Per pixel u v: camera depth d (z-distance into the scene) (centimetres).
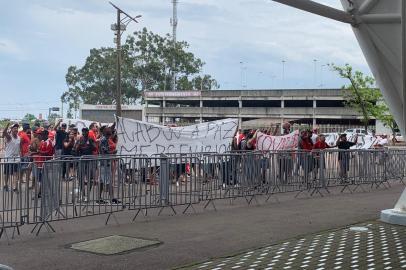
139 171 1001
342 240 781
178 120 8962
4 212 812
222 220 950
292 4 668
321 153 1374
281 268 622
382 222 935
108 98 10106
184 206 1112
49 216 857
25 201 814
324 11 720
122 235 811
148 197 1021
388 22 766
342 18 758
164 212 1041
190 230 853
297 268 623
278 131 1978
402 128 849
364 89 5450
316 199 1259
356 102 5606
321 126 7412
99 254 691
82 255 685
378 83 846
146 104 9231
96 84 9988
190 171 1091
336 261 657
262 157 1226
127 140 1498
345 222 936
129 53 10031
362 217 992
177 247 731
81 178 911
